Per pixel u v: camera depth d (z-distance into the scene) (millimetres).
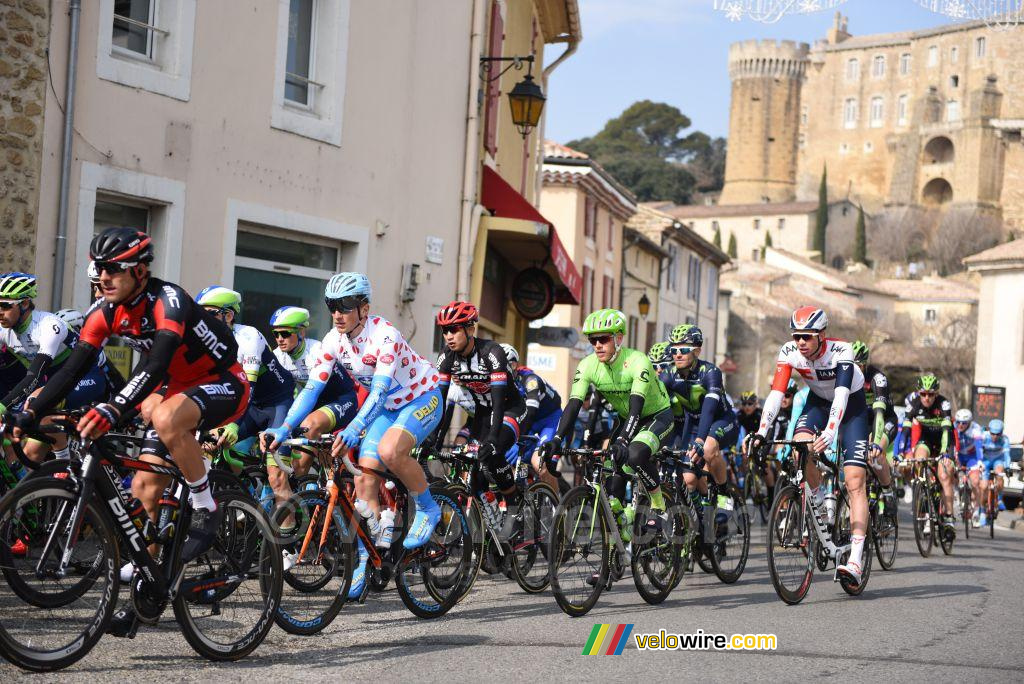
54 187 9531
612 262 35188
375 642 5945
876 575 9797
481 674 5289
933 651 6227
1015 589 9125
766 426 8062
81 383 7273
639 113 162500
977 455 14867
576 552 7008
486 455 7004
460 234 15062
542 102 15594
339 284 6113
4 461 6957
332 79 12508
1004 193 119188
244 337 7523
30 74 9258
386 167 13430
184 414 5051
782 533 7797
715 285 53594
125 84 10109
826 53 153500
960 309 94812
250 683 4922
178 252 10695
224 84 11141
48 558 4797
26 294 6910
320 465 7195
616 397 7859
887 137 146875
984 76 135000
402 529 6414
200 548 5145
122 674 4961
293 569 5836
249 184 11469
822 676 5488
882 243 130500
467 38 15062
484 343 7277
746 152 155375
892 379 76625
